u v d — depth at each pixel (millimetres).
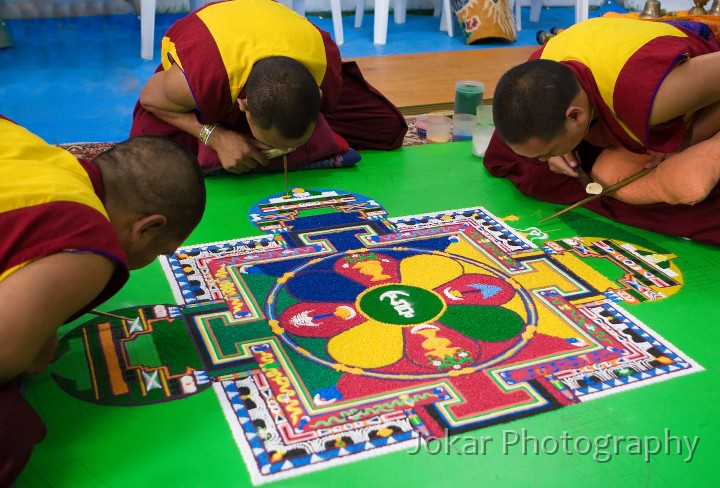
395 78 4918
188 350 2043
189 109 3055
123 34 6277
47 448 1694
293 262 2529
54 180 1522
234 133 3027
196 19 2898
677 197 2598
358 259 2555
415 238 2719
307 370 1972
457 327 2174
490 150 3314
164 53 3088
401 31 6758
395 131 3596
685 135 2721
